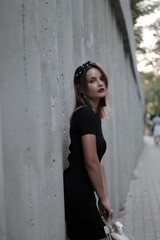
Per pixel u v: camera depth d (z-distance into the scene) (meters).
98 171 3.46
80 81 3.74
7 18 2.84
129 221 7.79
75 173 3.57
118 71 9.88
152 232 6.95
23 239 2.87
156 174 14.69
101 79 3.77
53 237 3.41
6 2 2.84
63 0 4.31
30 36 3.05
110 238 3.48
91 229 3.54
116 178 7.96
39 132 3.12
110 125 7.59
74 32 4.89
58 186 3.49
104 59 7.18
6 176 2.76
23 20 2.98
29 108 3.00
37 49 3.14
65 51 4.31
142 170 16.16
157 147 29.94
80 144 3.54
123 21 9.91
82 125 3.49
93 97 3.73
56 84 3.63
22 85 2.93
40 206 3.13
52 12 3.64
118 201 8.42
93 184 3.49
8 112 2.81
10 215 2.76
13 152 2.82
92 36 5.88
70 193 3.58
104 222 3.59
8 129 2.81
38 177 3.10
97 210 3.56
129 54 13.78
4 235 2.60
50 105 3.46
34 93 3.07
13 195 2.80
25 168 2.92
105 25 7.70
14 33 2.89
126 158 11.37
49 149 3.40
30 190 2.98
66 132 4.10
